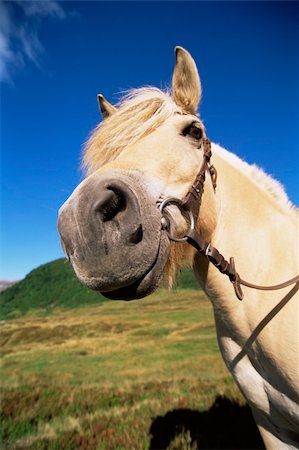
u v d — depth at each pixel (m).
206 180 1.87
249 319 1.89
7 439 4.16
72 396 5.73
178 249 1.77
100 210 1.43
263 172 2.31
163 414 4.45
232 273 1.79
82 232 1.43
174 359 8.55
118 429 4.14
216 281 1.93
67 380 7.12
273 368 1.84
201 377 6.28
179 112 1.86
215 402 4.53
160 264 1.53
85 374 7.70
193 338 11.07
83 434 4.09
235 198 2.01
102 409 5.00
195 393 5.21
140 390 5.79
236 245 1.93
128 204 1.47
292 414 1.86
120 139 1.77
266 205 2.07
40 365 9.13
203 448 3.47
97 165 1.81
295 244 1.98
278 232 2.00
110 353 10.02
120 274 1.43
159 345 10.48
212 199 1.89
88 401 5.40
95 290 1.46
